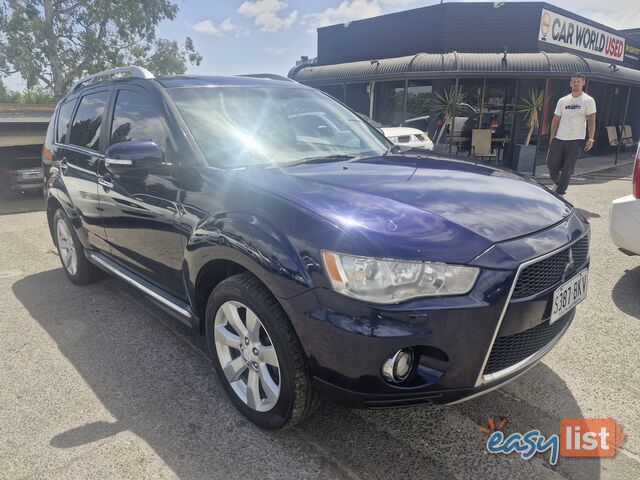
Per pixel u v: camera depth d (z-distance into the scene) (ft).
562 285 7.29
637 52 66.49
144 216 9.96
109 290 14.26
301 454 7.51
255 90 11.24
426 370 6.48
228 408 8.64
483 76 39.58
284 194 7.48
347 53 56.18
